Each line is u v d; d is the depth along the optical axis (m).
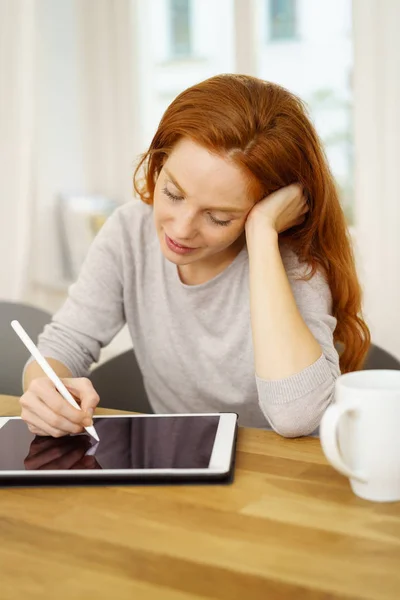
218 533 0.74
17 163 3.12
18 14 3.03
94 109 3.39
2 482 0.87
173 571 0.68
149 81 3.29
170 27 3.19
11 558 0.71
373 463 0.80
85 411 1.00
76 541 0.73
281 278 1.12
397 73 2.45
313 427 1.03
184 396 1.47
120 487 0.86
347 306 1.34
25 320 1.68
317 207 1.25
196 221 1.14
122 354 1.59
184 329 1.43
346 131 2.77
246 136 1.09
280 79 2.91
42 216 3.29
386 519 0.77
